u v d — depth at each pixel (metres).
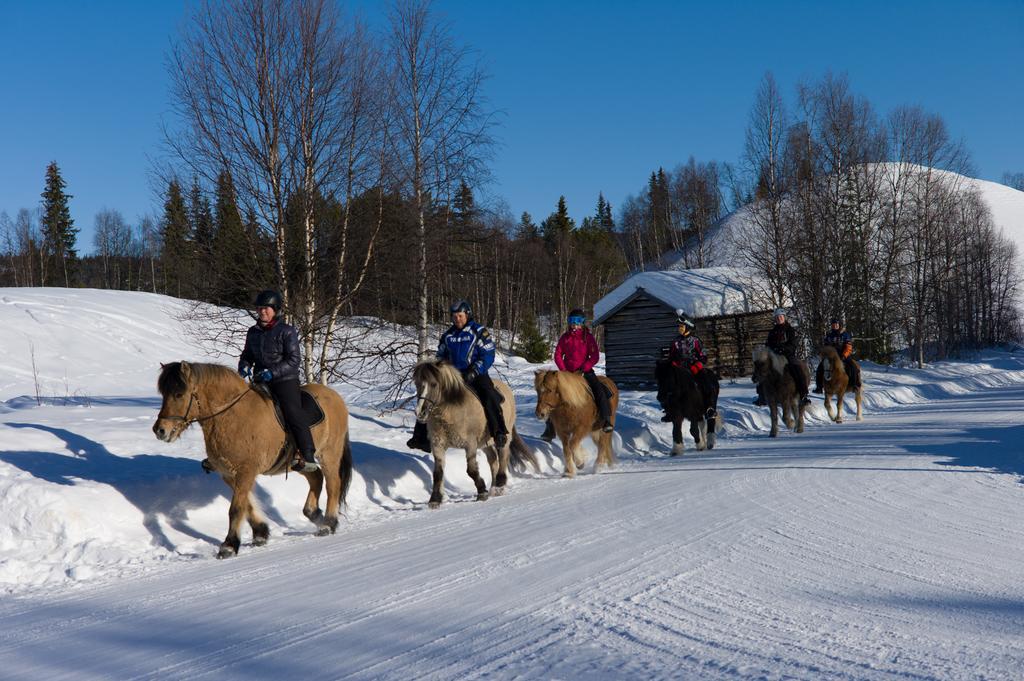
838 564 6.05
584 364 12.04
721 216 66.50
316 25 13.60
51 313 31.69
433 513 9.27
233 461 7.51
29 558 7.17
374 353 14.77
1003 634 4.41
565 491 10.27
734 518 7.89
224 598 5.83
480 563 6.45
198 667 4.35
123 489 8.20
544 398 11.05
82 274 82.50
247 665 4.34
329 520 8.34
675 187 67.69
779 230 34.69
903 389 28.62
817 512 8.11
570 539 7.21
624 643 4.40
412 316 15.59
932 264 46.16
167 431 7.07
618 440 14.98
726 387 27.78
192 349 32.28
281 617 5.23
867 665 3.98
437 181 16.03
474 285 18.16
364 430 12.66
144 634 5.03
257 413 7.58
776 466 11.52
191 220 13.69
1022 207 112.19
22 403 15.74
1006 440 13.74
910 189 46.09
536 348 47.56
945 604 5.00
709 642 4.38
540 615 4.97
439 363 9.48
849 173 36.75
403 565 6.56
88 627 5.27
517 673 3.99
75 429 10.12
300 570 6.63
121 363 28.95
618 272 77.25
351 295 14.21
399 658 4.31
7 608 5.90
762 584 5.54
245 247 13.62
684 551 6.55
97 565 7.07
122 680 4.23
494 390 10.06
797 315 33.91
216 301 13.95
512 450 11.30
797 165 35.69
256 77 13.34
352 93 13.94
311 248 13.92
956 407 22.81
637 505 8.86
